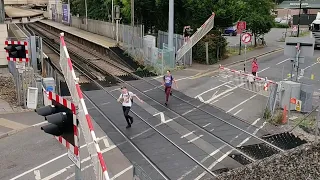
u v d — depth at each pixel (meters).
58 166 12.86
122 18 44.28
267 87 21.72
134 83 25.27
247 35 26.30
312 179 12.02
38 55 27.28
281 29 73.56
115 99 21.33
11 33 38.34
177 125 17.06
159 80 26.12
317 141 13.67
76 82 6.99
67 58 7.67
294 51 18.72
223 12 33.19
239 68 31.16
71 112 6.38
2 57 29.03
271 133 16.08
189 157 13.64
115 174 12.15
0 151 14.05
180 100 21.17
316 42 44.78
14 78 22.53
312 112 17.12
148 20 40.12
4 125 16.50
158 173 12.36
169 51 29.27
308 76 27.83
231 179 11.38
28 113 18.22
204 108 19.64
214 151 14.19
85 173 11.17
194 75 27.72
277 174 11.98
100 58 34.62
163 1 35.03
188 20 35.62
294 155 12.75
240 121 17.59
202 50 32.41
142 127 16.75
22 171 12.49
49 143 14.81
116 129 16.47
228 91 23.17
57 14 74.88
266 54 39.44
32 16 55.28
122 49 35.31
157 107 19.84
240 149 14.34
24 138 15.28
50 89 19.06
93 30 52.69
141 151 14.12
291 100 18.92
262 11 44.03
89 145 6.77
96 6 56.00
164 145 14.73
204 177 12.06
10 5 77.44
